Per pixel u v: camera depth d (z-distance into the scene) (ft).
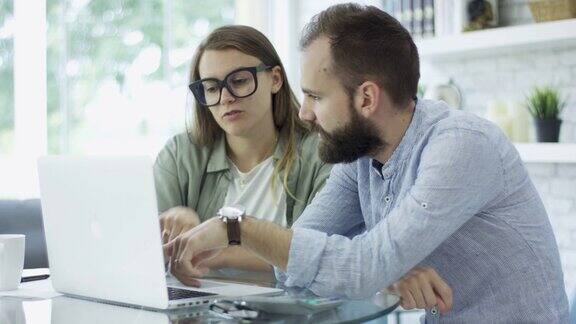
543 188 12.03
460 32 11.93
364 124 5.66
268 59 7.96
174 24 16.12
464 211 5.33
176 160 8.27
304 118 5.88
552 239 5.87
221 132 8.29
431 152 5.41
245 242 5.45
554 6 10.89
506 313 5.69
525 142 11.48
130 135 15.69
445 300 5.49
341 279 5.24
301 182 8.01
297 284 5.51
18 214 10.72
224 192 8.16
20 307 5.32
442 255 5.79
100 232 5.36
